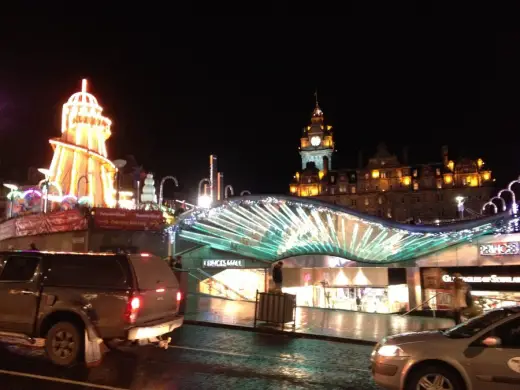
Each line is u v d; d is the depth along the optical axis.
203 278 27.48
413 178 99.38
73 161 39.06
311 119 132.50
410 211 97.38
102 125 41.94
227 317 15.76
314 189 106.75
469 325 7.27
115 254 9.07
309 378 8.63
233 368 9.14
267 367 9.36
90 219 25.97
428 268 25.83
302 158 130.12
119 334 8.47
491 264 23.55
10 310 8.97
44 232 28.03
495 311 7.31
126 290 8.66
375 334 13.43
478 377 6.37
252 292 28.23
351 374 9.05
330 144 128.62
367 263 26.77
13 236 30.88
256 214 25.80
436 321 16.42
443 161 99.38
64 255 9.23
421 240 23.89
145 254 9.62
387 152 102.31
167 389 7.54
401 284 26.84
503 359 6.34
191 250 28.05
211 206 24.89
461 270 25.03
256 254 28.38
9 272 9.27
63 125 41.16
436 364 6.63
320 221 25.09
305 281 28.80
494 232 23.48
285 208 24.94
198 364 9.34
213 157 36.53
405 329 14.38
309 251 28.02
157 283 9.47
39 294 8.91
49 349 8.67
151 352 10.27
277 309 14.05
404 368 6.70
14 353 9.56
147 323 8.91
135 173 42.59
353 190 103.00
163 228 26.50
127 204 40.88
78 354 8.55
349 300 28.16
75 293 8.77
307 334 13.23
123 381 7.88
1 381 7.59
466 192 93.69
